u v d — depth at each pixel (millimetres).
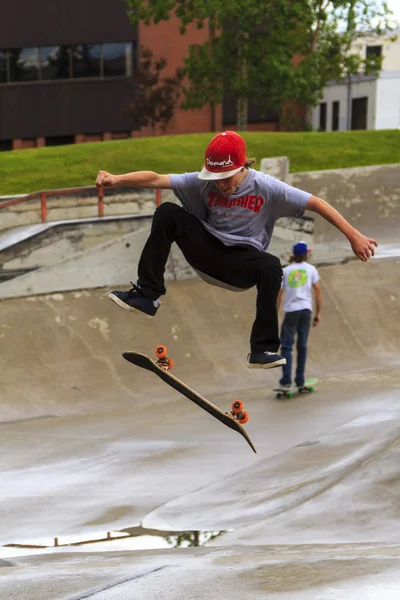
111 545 10438
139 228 28578
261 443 15953
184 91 58125
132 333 22734
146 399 20531
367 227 34438
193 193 7395
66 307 23047
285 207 7336
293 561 7137
